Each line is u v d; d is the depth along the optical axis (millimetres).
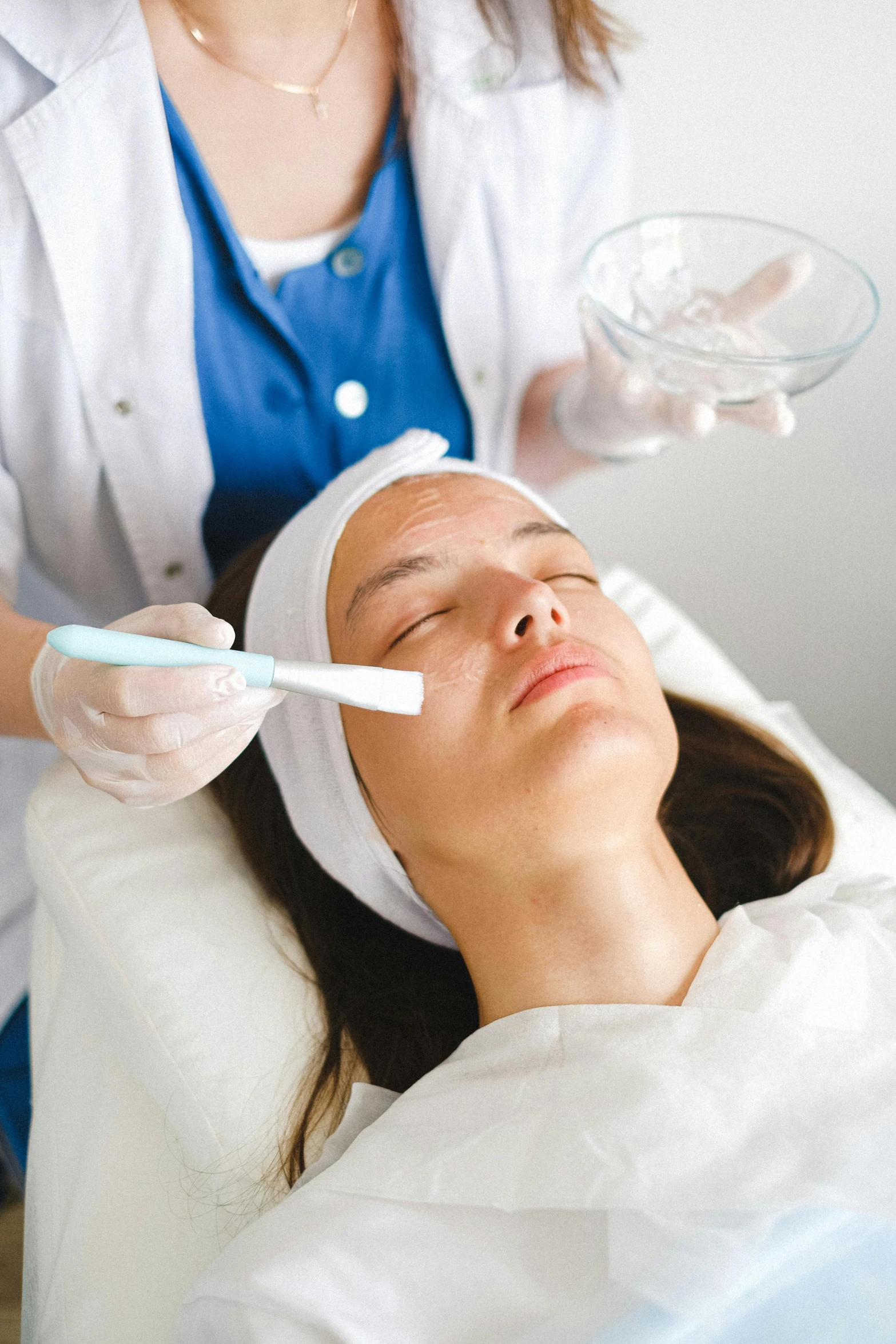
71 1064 1038
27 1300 988
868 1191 751
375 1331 759
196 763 790
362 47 1069
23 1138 1246
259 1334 759
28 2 957
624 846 892
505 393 1285
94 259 1033
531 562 1007
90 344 1065
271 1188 929
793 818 1192
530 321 1248
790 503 1594
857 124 1354
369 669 730
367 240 1132
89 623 1373
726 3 1301
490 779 880
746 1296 721
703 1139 777
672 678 1318
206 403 1143
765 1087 799
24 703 952
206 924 1030
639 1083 806
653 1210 747
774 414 1006
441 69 1090
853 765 1788
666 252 1151
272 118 1062
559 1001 915
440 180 1127
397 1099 954
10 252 1024
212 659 698
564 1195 765
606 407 1176
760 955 886
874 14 1281
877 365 1471
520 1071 873
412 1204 812
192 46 1016
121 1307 898
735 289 1156
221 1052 966
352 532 1030
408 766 905
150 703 719
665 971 905
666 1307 712
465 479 1057
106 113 985
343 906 1115
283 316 1105
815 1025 847
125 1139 972
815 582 1650
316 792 1025
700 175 1431
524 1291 760
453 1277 775
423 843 929
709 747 1234
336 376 1184
